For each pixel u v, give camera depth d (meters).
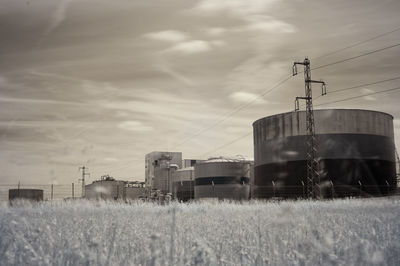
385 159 76.25
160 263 4.50
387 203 19.94
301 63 64.94
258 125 82.94
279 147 77.12
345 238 5.92
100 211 12.62
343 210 14.59
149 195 115.56
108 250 4.98
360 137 74.19
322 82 65.12
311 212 11.95
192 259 4.48
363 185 72.62
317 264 4.15
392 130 80.69
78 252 4.54
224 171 96.88
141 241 6.05
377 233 6.45
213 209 16.08
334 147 73.19
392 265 4.24
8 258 4.46
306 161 74.06
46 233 6.28
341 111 74.19
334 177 72.19
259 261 4.77
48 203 14.23
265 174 79.50
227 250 5.51
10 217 8.87
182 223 9.03
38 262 4.34
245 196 97.00
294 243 5.65
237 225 8.57
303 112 75.50
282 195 75.19
